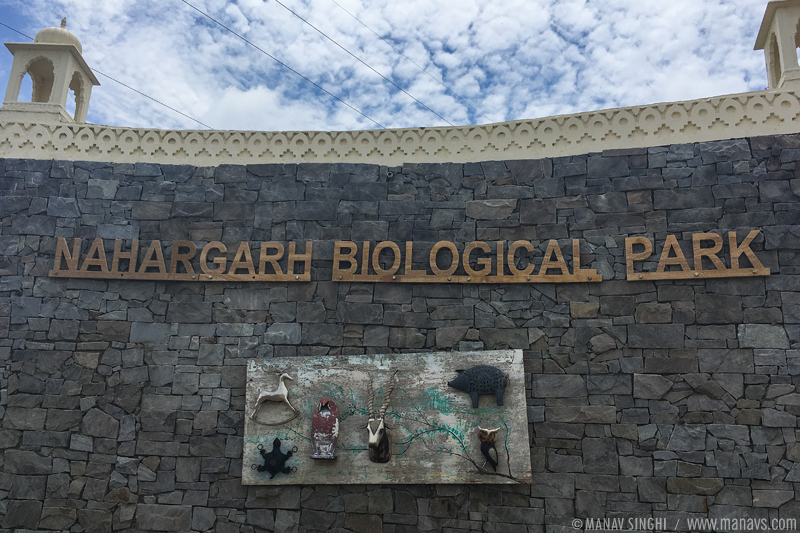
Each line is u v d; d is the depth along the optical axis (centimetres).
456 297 869
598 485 774
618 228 861
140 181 952
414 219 909
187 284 903
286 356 862
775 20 911
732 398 773
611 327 826
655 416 786
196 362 871
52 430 848
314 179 941
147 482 828
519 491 784
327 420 809
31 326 885
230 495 816
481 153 929
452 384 809
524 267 867
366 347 861
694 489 754
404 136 949
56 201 938
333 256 898
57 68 1012
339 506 801
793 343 774
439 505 791
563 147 909
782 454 745
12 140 966
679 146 873
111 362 873
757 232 816
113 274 902
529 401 813
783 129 852
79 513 819
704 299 812
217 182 948
